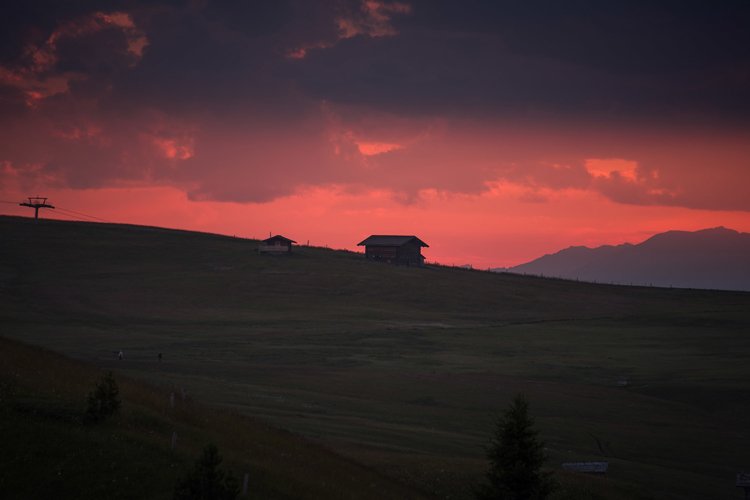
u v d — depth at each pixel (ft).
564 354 412.98
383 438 214.28
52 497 112.98
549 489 148.25
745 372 361.71
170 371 308.19
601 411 289.94
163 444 136.87
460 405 285.43
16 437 124.57
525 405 150.61
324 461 162.30
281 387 292.81
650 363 389.19
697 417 288.10
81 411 139.95
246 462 142.20
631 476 205.67
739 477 196.44
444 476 172.45
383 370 349.00
